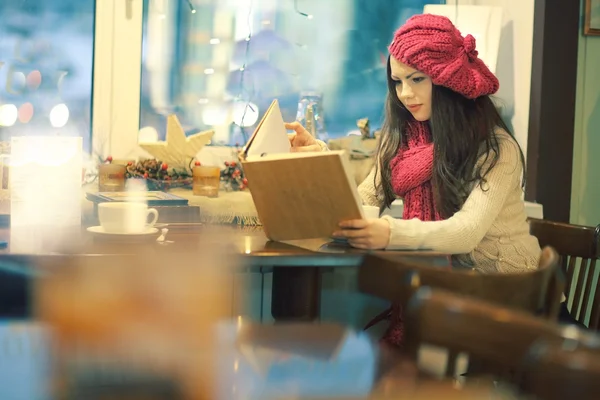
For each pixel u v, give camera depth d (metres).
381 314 1.70
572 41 2.49
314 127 2.39
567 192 2.54
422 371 0.80
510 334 0.79
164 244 1.46
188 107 2.56
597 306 1.90
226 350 0.83
